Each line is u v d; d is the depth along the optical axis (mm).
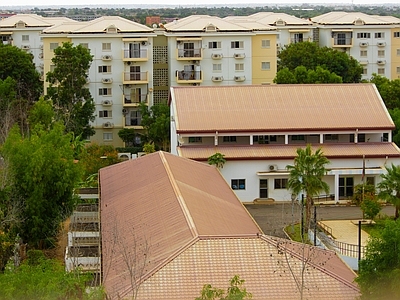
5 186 53438
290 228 61656
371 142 73375
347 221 64000
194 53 103125
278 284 37125
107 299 35625
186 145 72188
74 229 54906
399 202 60625
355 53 124125
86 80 96750
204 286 34719
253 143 73125
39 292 34531
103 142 100625
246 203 70938
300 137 73500
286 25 127188
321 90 77188
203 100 75438
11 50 107875
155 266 37438
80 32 99562
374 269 36438
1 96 93188
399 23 124812
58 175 55438
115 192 55344
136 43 100062
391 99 90000
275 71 107875
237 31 103875
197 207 45906
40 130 62562
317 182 59219
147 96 100375
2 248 48219
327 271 38031
